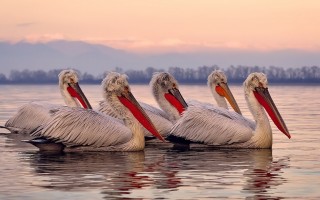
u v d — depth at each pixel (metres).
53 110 19.64
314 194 12.89
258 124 20.12
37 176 14.98
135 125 19.56
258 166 16.47
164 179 14.58
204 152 19.34
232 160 17.53
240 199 12.45
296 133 25.22
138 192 13.12
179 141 20.59
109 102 19.70
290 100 58.97
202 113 20.31
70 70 23.02
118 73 19.86
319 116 34.88
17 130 25.39
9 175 15.12
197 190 13.29
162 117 21.88
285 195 12.80
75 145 19.17
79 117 19.11
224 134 20.00
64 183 14.09
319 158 17.88
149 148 20.39
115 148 19.36
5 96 68.81
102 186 13.76
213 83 24.31
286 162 17.12
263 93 20.36
